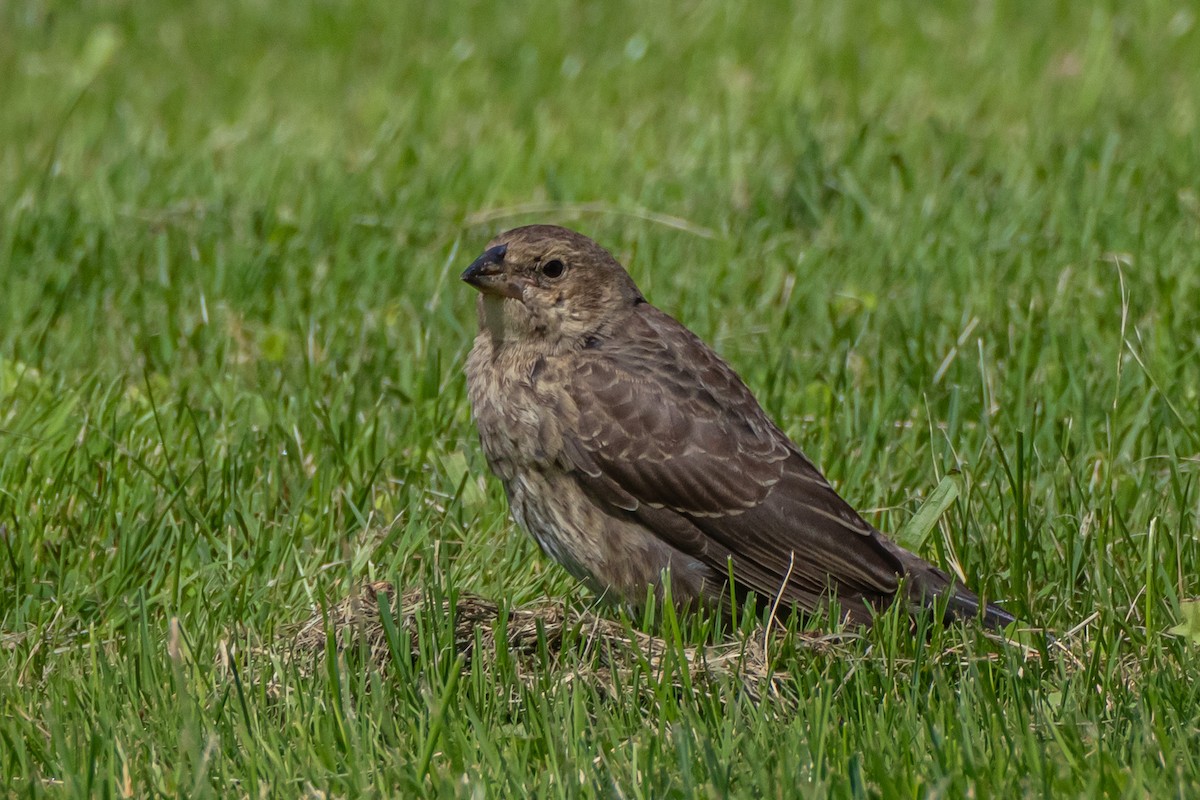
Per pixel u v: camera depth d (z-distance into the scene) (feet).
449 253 45.44
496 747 23.50
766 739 23.18
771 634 27.22
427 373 37.04
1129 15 68.69
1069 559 28.91
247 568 29.22
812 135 51.24
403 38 71.51
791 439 33.65
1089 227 44.57
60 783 22.66
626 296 30.94
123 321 41.16
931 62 64.85
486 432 30.37
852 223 47.37
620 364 29.78
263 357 39.04
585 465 29.43
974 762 22.29
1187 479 31.09
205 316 39.93
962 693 23.73
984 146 53.78
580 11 73.92
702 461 29.22
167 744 23.59
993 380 36.70
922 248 44.47
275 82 65.62
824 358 38.70
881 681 24.93
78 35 72.18
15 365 36.94
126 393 37.11
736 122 56.85
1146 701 23.70
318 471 32.73
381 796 22.25
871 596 28.66
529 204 50.06
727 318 41.24
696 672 25.90
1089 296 41.14
